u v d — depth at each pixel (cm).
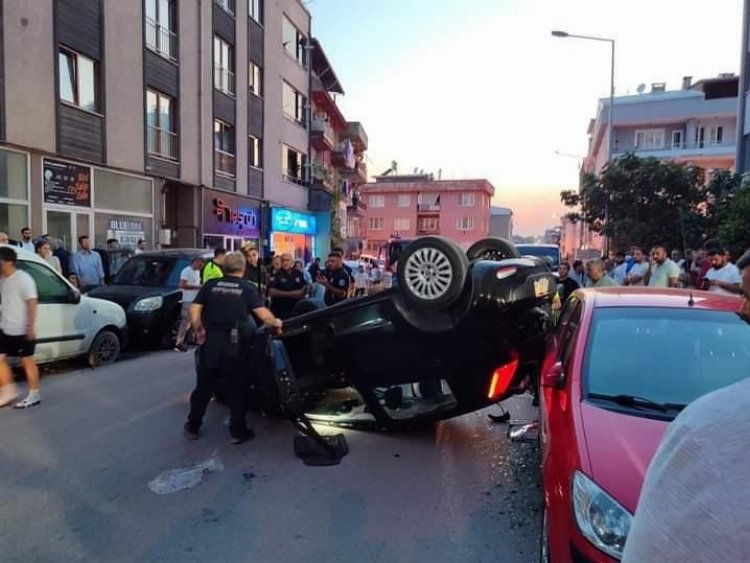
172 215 2084
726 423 91
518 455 513
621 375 346
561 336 457
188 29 1988
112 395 710
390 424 565
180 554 345
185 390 735
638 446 277
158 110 1845
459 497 426
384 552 348
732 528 83
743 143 2211
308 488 441
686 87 5228
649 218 2411
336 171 4075
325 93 3503
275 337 557
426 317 513
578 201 2720
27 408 651
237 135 2389
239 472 472
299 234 3247
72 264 1241
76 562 336
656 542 92
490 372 511
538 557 343
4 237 952
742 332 375
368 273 1853
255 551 349
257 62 2591
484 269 491
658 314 395
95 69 1549
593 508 250
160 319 1018
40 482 448
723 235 1470
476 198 6900
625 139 4634
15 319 648
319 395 641
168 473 468
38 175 1366
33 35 1323
